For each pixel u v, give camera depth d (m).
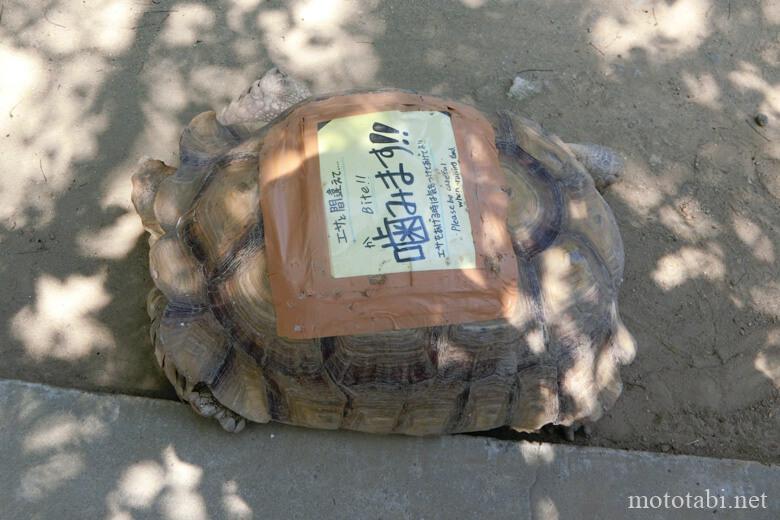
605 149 1.91
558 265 1.60
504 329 1.58
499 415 1.65
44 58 2.00
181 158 1.72
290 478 1.67
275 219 1.54
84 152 1.93
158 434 1.68
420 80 2.07
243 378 1.61
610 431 1.83
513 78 2.09
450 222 1.53
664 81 2.13
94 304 1.82
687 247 1.97
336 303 1.52
